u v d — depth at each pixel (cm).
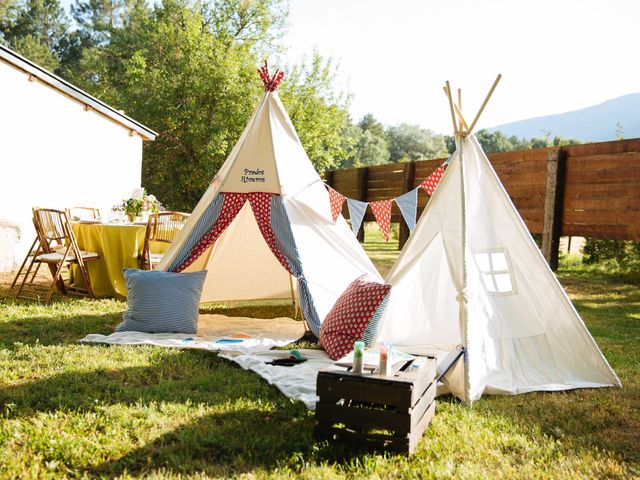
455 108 428
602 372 407
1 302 632
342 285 545
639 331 570
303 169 589
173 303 524
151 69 1717
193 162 1673
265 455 282
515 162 820
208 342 490
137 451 282
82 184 1020
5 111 886
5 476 251
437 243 457
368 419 291
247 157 569
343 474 266
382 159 5106
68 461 271
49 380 377
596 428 326
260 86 1645
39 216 668
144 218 815
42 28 3666
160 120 1644
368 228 2153
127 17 3306
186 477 257
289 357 438
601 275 950
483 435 311
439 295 471
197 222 559
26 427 300
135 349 462
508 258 426
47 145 951
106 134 1066
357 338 444
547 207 748
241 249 652
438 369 370
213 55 1616
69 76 2812
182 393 362
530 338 417
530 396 380
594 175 696
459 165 418
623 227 658
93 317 577
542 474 267
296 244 537
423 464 277
